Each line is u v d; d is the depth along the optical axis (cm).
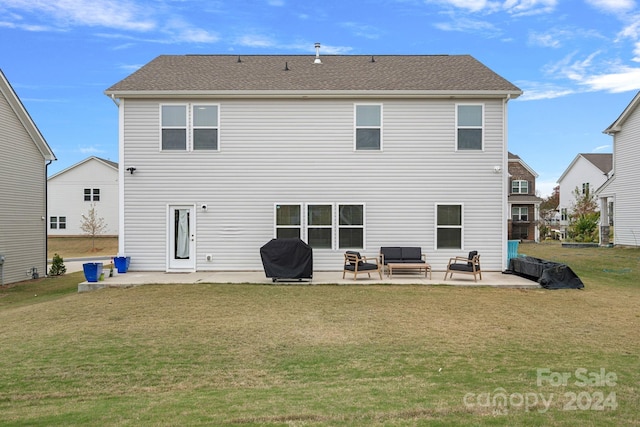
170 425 374
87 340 682
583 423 373
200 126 1386
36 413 415
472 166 1385
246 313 863
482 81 1412
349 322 794
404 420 380
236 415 396
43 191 1766
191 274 1332
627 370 532
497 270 1382
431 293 1070
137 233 1378
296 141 1388
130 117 1379
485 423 373
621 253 1930
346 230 1390
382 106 1388
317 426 368
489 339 687
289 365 567
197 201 1383
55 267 1798
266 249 1202
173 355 608
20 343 668
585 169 4122
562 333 723
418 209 1388
